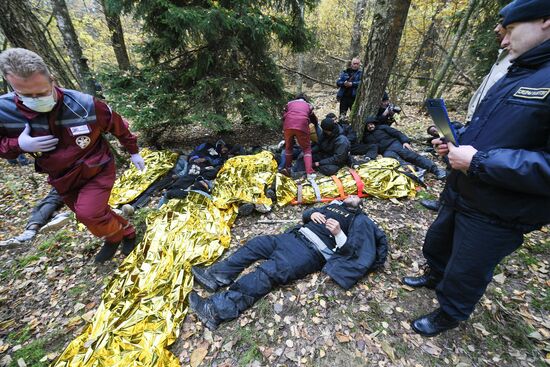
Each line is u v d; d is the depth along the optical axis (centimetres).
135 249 253
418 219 308
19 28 333
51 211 327
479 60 690
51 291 228
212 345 183
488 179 116
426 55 817
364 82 460
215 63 521
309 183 362
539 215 118
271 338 187
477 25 675
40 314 209
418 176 381
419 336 186
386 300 212
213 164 448
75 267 250
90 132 192
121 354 166
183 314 198
